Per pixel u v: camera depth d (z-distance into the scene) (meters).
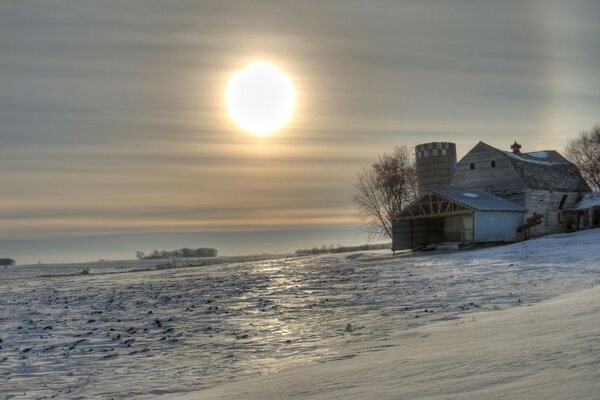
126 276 60.97
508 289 23.27
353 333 15.84
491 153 59.97
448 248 55.22
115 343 17.19
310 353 13.63
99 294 37.38
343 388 8.55
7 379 12.89
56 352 16.11
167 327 19.95
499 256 41.44
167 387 11.39
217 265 73.12
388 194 79.69
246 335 17.27
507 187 58.28
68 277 70.06
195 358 14.24
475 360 9.08
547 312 14.17
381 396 7.50
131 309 26.66
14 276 84.56
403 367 9.53
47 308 29.61
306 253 102.25
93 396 11.00
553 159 66.50
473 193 58.34
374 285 30.16
